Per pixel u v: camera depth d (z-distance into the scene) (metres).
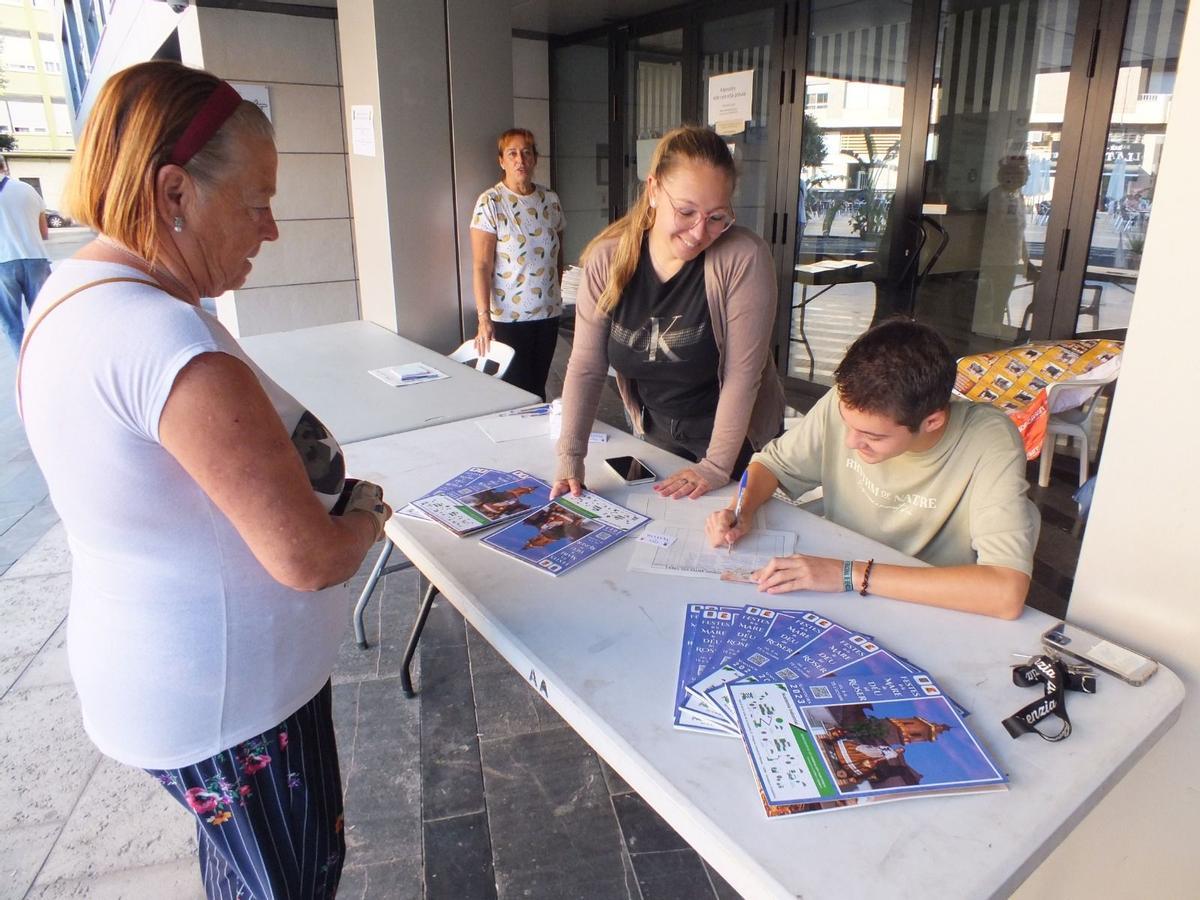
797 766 0.84
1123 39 3.05
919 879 0.71
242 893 1.07
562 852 1.68
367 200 3.76
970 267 3.80
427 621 2.53
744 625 1.12
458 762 1.94
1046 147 3.38
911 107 3.83
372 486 1.04
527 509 1.53
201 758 0.92
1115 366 2.79
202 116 0.78
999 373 3.02
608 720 0.94
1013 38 3.38
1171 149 0.94
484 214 3.47
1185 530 1.02
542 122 6.07
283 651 0.94
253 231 0.88
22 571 2.87
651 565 1.32
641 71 5.27
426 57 3.47
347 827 1.75
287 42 4.73
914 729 0.89
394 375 2.69
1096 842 1.18
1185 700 1.05
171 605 0.84
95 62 11.69
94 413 0.75
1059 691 0.95
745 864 0.74
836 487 1.56
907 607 1.18
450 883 1.61
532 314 3.64
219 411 0.74
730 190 1.50
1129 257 3.23
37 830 1.75
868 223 4.18
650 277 1.69
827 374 4.59
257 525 0.78
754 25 4.43
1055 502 3.16
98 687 0.88
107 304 0.75
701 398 1.95
